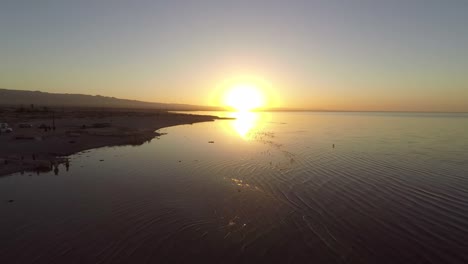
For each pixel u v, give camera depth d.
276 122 101.31
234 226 12.09
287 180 18.84
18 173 20.41
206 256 9.77
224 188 17.09
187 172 20.92
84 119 73.88
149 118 92.12
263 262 9.47
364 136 48.03
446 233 11.36
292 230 11.73
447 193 16.25
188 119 102.69
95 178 19.25
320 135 50.09
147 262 9.34
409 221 12.50
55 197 15.44
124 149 31.78
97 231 11.45
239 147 33.91
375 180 18.91
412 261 9.48
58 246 10.26
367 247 10.37
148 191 16.52
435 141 40.56
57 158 25.45
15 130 42.59
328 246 10.46
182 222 12.38
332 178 19.38
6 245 10.27
